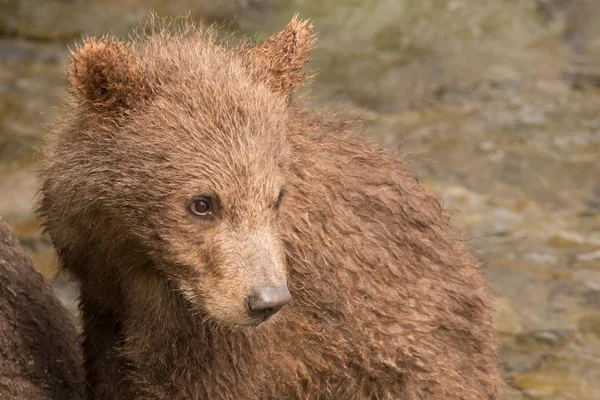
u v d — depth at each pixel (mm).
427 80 26797
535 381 14984
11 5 29062
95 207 9789
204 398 10430
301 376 10984
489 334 12031
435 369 11367
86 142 9734
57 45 27781
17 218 18234
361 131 12039
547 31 29469
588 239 18969
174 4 29422
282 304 9250
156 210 9539
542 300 16922
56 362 10953
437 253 11562
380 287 11031
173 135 9492
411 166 12297
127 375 10609
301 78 10469
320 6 30250
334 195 10773
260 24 28891
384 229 11125
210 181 9422
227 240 9453
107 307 10742
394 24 29812
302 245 10461
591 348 15719
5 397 10125
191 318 10211
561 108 24906
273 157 9695
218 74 9891
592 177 21344
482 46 28750
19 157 21078
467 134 23281
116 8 29281
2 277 10555
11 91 24688
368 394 11367
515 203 20359
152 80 9734
